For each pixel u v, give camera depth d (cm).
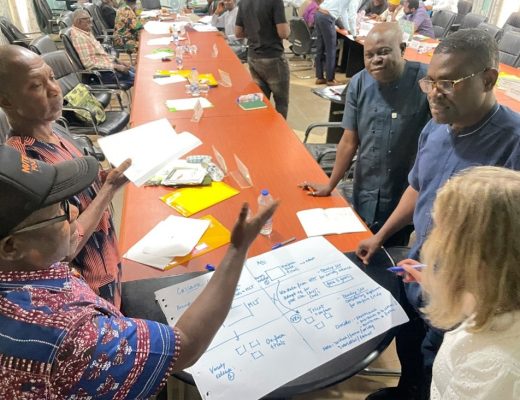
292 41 590
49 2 758
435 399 86
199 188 179
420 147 139
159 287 127
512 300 66
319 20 535
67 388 60
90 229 114
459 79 109
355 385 182
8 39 442
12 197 56
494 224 64
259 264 130
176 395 147
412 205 144
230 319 111
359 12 605
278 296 119
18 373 58
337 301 118
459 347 74
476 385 69
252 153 213
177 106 274
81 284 75
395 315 114
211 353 102
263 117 260
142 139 168
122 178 128
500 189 65
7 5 617
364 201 204
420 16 515
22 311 59
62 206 67
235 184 183
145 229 154
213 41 463
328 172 258
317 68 570
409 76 177
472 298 69
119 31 555
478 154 118
